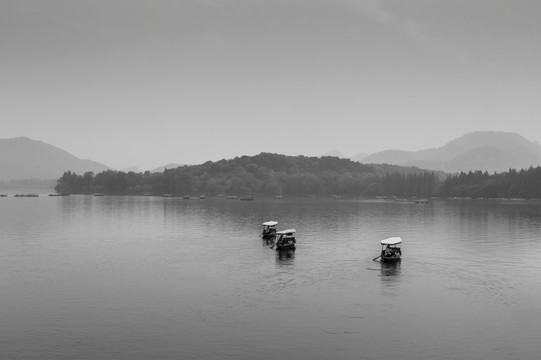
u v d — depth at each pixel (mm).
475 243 127062
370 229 162625
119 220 192250
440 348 52344
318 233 149875
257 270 90000
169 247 117562
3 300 68875
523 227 171250
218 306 66312
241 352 51000
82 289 75188
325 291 74625
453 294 73312
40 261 98188
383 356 50250
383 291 74875
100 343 53125
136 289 75312
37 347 52000
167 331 56656
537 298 71375
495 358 50000
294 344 53156
